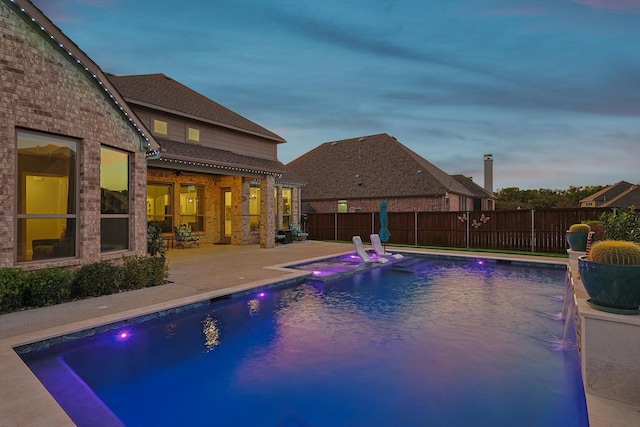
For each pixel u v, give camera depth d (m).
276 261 12.38
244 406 3.85
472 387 4.23
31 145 6.80
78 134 7.43
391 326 6.45
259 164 16.75
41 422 3.04
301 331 6.17
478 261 14.36
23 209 6.70
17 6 6.34
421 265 13.70
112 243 8.46
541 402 3.89
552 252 15.99
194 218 17.55
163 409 3.80
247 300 8.13
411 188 26.11
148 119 14.09
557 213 15.88
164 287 8.14
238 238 17.77
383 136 32.50
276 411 3.75
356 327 6.39
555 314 7.22
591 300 3.96
